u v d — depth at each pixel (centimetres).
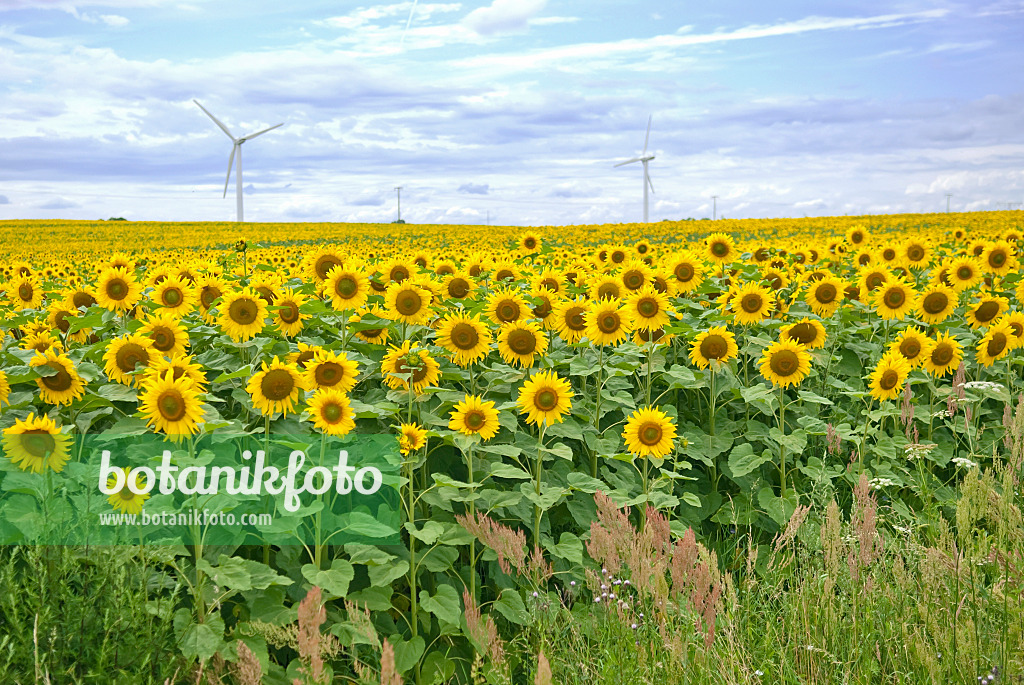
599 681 385
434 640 423
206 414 393
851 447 653
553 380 475
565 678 396
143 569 350
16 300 734
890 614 424
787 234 4156
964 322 806
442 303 667
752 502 580
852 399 673
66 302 625
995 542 470
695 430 609
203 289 578
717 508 577
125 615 329
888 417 689
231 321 500
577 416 568
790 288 868
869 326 754
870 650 397
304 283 662
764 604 442
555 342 659
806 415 645
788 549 493
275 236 4959
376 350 581
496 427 449
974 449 669
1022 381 765
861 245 1134
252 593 381
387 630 414
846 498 611
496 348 570
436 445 496
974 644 389
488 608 467
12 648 309
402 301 557
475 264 788
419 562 423
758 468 611
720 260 905
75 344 585
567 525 537
